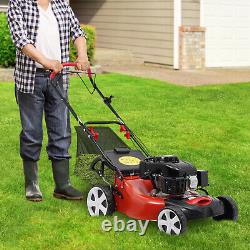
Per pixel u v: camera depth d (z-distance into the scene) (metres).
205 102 10.20
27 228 5.12
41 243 4.88
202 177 5.18
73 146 7.25
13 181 6.11
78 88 11.02
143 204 5.08
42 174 6.29
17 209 5.45
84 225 5.17
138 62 16.05
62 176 5.66
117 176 5.30
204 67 15.33
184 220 4.87
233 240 4.96
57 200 5.66
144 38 15.77
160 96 10.61
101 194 5.34
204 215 5.00
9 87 11.11
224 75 14.22
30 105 5.50
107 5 16.95
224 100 10.42
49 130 5.64
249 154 7.23
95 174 5.73
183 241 4.88
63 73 5.53
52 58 5.46
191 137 7.89
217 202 5.12
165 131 8.12
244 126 8.58
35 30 5.38
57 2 5.52
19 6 5.34
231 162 6.86
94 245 4.86
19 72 5.46
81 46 5.57
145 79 12.65
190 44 14.98
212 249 4.80
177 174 4.99
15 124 8.20
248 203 5.66
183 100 10.30
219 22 15.97
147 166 5.14
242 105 10.04
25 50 5.22
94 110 9.21
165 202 5.03
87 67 5.45
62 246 4.85
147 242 4.89
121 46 16.58
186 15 15.03
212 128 8.38
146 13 15.62
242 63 16.67
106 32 17.12
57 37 5.46
